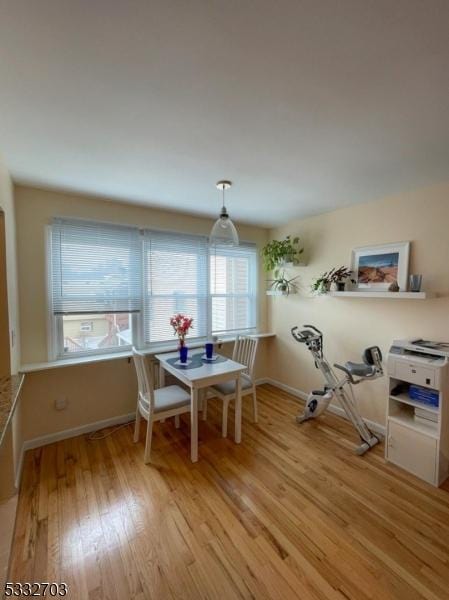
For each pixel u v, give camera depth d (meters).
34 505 1.86
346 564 1.48
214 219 3.60
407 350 2.32
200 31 0.95
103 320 2.94
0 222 1.88
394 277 2.62
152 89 1.24
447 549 1.57
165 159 1.93
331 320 3.28
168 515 1.79
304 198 2.76
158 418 2.38
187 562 1.48
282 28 0.94
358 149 1.79
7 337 1.94
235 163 2.00
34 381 2.52
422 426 2.18
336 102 1.33
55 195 2.61
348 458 2.40
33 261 2.53
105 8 0.87
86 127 1.54
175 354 3.11
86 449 2.51
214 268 3.72
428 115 1.42
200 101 1.33
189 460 2.37
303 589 1.35
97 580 1.39
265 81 1.19
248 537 1.63
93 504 1.88
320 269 3.38
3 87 1.21
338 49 1.02
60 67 1.10
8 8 0.86
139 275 3.11
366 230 2.87
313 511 1.83
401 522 1.75
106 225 2.89
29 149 1.79
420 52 1.03
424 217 2.43
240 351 3.31
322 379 3.44
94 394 2.83
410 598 1.32
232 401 3.55
